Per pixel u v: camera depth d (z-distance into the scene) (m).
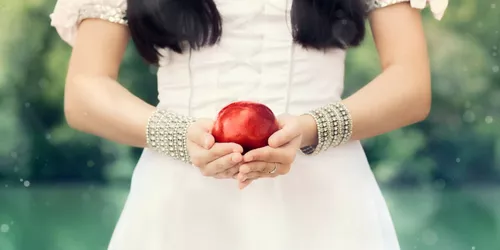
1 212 6.29
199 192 1.57
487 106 8.98
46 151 8.82
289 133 1.45
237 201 1.57
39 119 8.86
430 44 8.97
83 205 6.74
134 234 1.59
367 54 8.49
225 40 1.60
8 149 8.77
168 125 1.54
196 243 1.57
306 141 1.54
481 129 8.94
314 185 1.57
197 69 1.61
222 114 1.47
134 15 1.59
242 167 1.45
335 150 1.59
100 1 1.62
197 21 1.57
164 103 1.63
